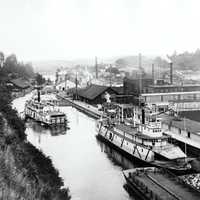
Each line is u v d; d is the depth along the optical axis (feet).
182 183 148.66
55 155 220.23
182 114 321.11
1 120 161.89
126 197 153.07
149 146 201.77
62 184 150.10
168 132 245.65
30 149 169.07
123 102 402.93
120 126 257.14
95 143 259.60
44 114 329.93
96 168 196.13
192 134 234.17
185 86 375.86
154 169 170.71
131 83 413.18
